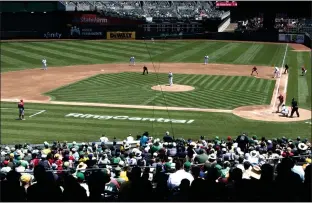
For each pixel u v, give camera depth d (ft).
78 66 225.76
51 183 26.58
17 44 294.25
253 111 133.69
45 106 138.31
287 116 128.36
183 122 120.37
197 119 123.65
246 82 181.68
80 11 325.01
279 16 338.13
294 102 126.72
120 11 395.96
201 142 83.25
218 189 26.71
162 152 64.44
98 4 386.73
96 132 110.22
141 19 332.39
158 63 236.84
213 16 384.47
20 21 320.09
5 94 157.58
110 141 98.27
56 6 325.42
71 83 178.91
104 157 62.39
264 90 165.37
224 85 174.60
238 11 337.52
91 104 140.97
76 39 325.62
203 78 190.80
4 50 270.87
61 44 300.20
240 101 147.13
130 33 331.36
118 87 169.99
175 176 38.60
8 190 25.84
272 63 237.86
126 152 71.82
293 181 26.37
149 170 54.13
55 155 67.97
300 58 253.24
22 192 26.03
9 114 128.06
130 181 29.99
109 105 139.54
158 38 336.29
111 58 251.80
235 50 286.66
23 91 163.12
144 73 202.28
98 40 324.19
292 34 324.60
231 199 26.30
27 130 111.55
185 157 61.36
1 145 96.07
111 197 31.78
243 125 118.21
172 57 257.75
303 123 120.67
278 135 108.99
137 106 138.31
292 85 175.52
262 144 78.38
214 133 110.52
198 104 142.20
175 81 182.91
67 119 122.42
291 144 76.54
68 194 25.93
